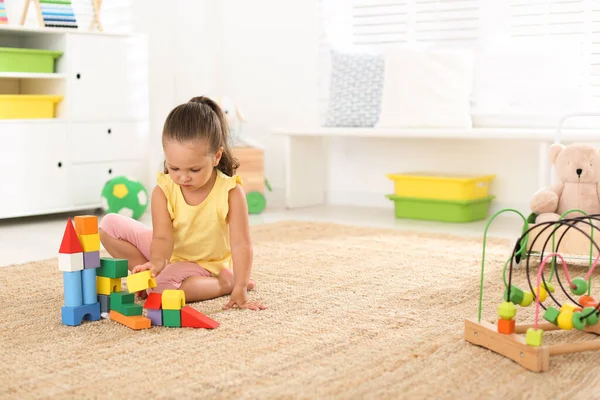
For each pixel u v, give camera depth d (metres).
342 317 1.89
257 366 1.52
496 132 3.45
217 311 1.95
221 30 4.78
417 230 3.47
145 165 4.16
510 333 1.58
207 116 1.91
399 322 1.85
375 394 1.38
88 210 4.14
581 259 2.45
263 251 2.82
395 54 4.03
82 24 4.22
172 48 4.70
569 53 3.72
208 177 1.94
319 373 1.48
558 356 1.59
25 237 3.29
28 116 3.65
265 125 4.68
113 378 1.46
